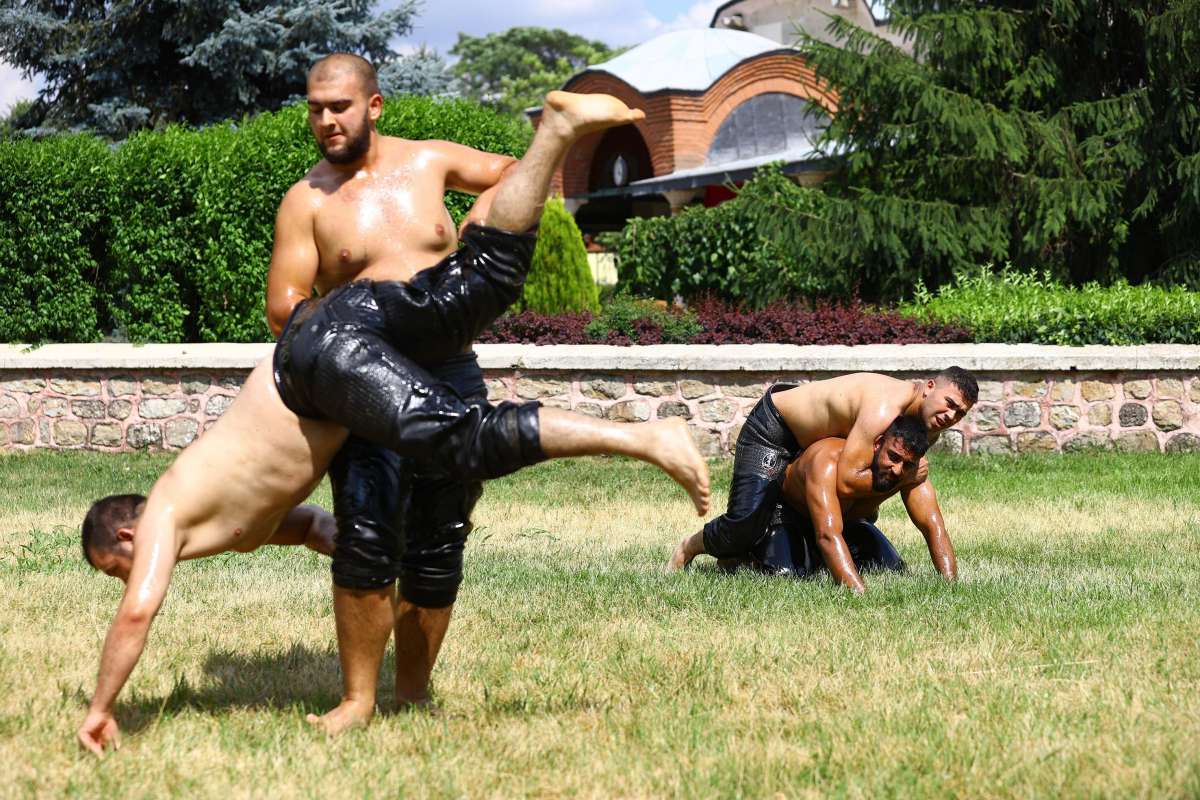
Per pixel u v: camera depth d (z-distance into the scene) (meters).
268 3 28.91
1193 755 3.69
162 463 12.30
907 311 14.39
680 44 31.97
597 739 4.00
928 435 6.82
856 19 40.22
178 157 13.78
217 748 3.88
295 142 14.06
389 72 29.31
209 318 14.30
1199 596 6.22
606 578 6.92
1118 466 11.37
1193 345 12.63
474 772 3.66
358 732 4.00
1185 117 16.30
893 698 4.45
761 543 7.24
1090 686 4.55
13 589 6.51
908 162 17.72
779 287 18.19
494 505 10.21
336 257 4.02
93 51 29.23
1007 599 6.19
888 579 6.76
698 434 12.38
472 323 3.78
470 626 5.72
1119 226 16.89
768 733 4.04
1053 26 17.36
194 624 5.80
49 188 13.70
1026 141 17.03
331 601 6.34
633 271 19.88
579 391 12.50
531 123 31.52
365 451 3.87
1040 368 12.02
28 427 13.20
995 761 3.70
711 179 25.94
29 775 3.57
